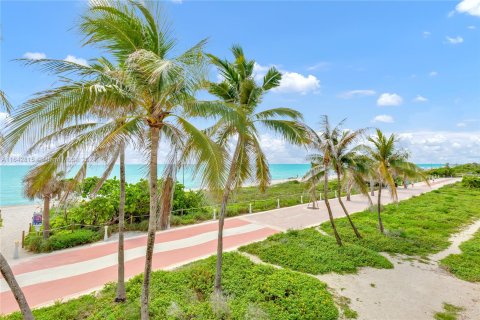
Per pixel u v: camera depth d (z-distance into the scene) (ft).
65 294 25.68
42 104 11.89
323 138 40.98
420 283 30.19
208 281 27.37
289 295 24.72
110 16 14.11
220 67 24.71
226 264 32.04
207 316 20.80
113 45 15.26
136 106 17.06
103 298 23.85
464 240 47.73
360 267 34.06
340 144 41.24
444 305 25.64
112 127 16.69
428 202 88.02
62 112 12.62
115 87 14.73
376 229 51.47
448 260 36.70
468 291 28.53
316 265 33.04
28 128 11.62
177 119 17.12
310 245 40.75
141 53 12.41
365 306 25.02
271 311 22.11
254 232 50.03
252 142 26.16
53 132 14.48
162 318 20.30
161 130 17.84
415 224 57.82
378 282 30.14
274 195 92.68
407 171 49.26
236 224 56.29
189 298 24.00
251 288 25.90
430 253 40.27
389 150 45.98
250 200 80.64
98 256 36.01
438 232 52.34
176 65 12.87
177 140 17.69
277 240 43.83
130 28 14.69
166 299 23.06
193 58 14.66
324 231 51.19
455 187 136.67
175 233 48.26
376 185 130.52
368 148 42.96
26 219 65.62
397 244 42.91
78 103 13.08
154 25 15.58
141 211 52.65
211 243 42.86
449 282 30.63
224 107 16.75
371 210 66.74
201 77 14.88
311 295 24.90
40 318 20.29
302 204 83.66
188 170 17.76
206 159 17.07
